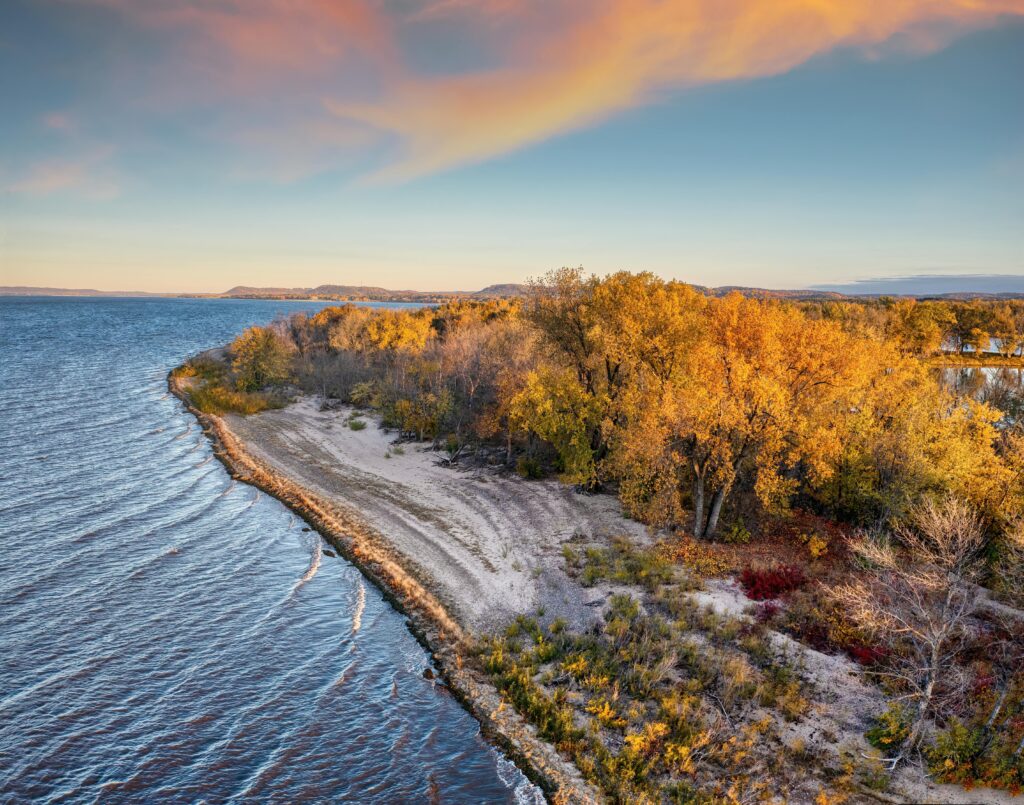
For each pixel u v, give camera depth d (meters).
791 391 30.14
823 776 16.86
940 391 45.62
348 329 89.75
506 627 24.88
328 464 47.03
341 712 20.27
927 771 16.78
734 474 29.70
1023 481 26.55
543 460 45.88
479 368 58.84
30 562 29.58
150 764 17.72
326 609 26.69
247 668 22.39
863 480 31.44
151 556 30.98
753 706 19.50
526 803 16.73
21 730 18.67
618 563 29.06
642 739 18.00
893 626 19.77
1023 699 18.00
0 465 44.06
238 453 49.28
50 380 80.31
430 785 17.33
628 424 35.69
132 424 58.47
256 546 32.78
